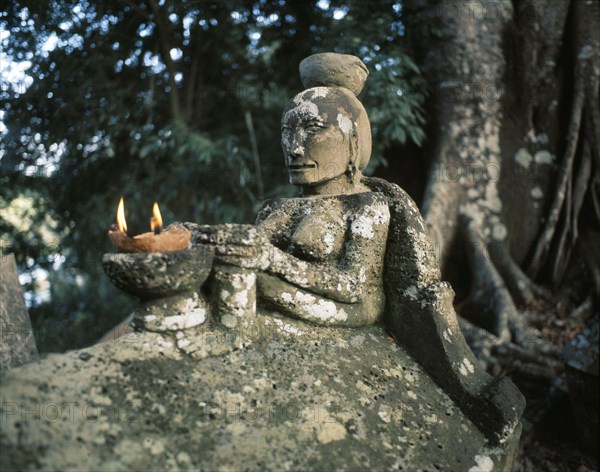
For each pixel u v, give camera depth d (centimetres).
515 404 243
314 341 231
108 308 654
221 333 212
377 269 254
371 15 559
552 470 377
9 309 245
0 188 573
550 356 442
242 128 659
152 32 602
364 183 274
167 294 202
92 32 550
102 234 616
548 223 534
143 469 171
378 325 258
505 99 559
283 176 649
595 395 365
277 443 192
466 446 229
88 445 170
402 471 205
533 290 523
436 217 520
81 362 188
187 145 558
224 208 622
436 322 248
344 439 204
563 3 558
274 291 224
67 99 549
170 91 620
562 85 561
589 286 526
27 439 164
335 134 258
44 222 629
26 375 178
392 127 540
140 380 190
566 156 539
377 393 226
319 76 268
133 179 632
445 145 548
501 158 548
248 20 606
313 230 247
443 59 559
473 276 510
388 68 527
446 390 244
